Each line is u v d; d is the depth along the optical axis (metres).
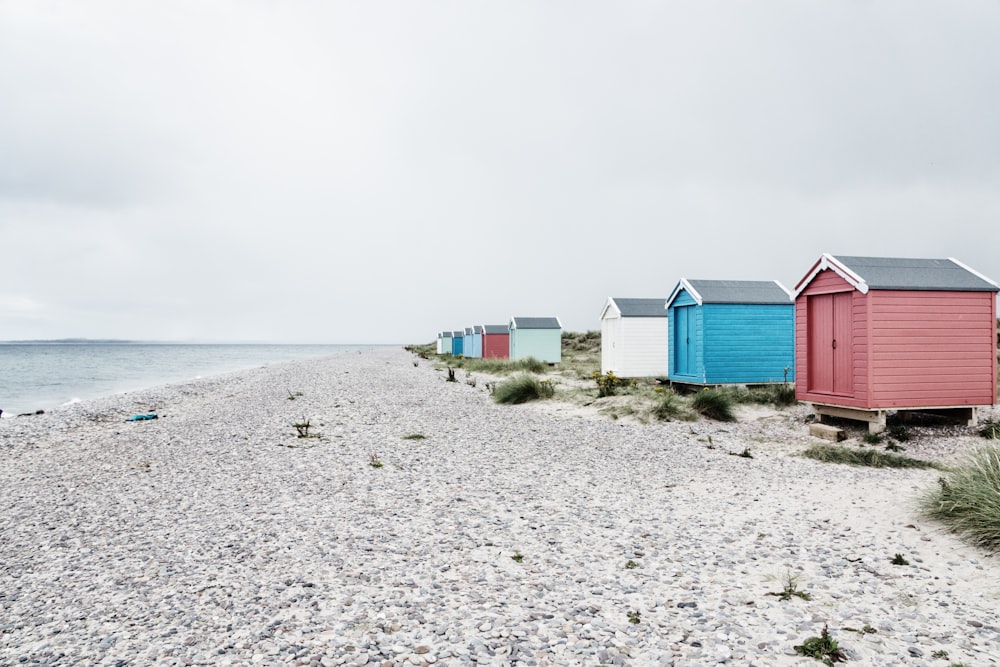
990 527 6.25
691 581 5.80
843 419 14.81
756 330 19.88
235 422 17.08
